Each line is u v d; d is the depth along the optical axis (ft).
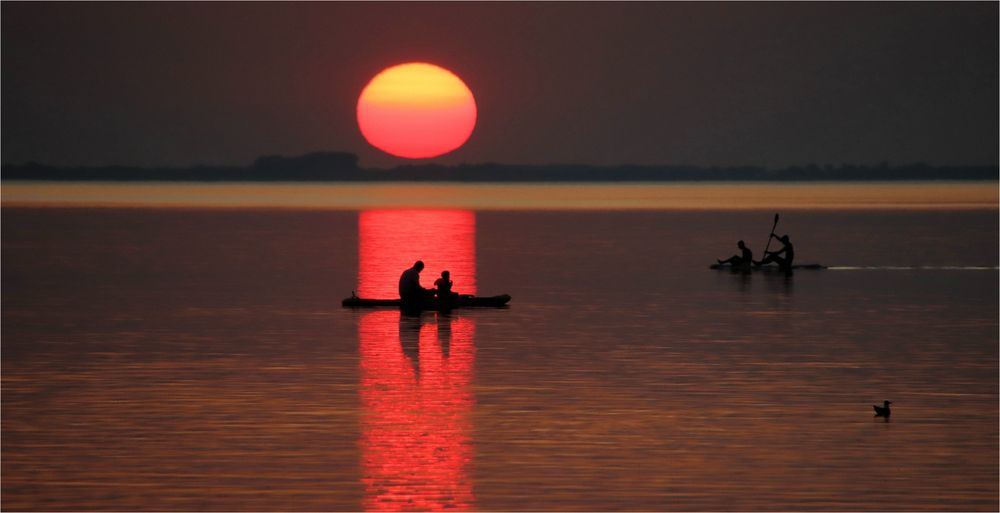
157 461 204.74
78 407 243.19
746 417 235.40
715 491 188.96
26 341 328.49
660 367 287.07
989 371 281.33
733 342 325.42
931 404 246.68
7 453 209.26
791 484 192.24
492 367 286.87
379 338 332.80
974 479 194.49
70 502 183.93
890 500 184.75
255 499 185.47
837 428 226.79
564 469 200.13
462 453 209.36
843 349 313.32
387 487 190.90
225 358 299.79
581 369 284.41
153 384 266.16
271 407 243.40
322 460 205.26
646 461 204.64
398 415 236.22
